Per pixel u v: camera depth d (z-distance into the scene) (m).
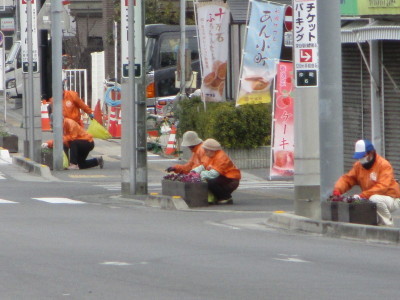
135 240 31.20
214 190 42.94
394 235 30.81
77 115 62.34
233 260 27.05
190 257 27.56
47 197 46.75
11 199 45.50
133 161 46.91
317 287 23.00
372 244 30.88
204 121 60.97
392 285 23.31
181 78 73.81
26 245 29.81
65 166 60.53
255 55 55.91
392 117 49.09
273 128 54.25
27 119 61.81
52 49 59.19
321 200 34.69
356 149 33.69
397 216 38.22
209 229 34.72
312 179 35.31
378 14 46.47
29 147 61.78
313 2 34.53
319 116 34.62
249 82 56.12
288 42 47.72
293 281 23.78
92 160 61.19
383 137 49.62
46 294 22.25
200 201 42.47
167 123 71.62
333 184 34.59
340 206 33.25
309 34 34.72
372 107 49.69
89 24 114.62
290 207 42.53
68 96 61.91
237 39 70.19
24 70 61.44
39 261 26.73
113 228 34.50
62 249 28.98
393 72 48.56
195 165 44.25
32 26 60.97
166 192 43.69
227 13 60.25
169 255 27.91
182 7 74.88
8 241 30.70
